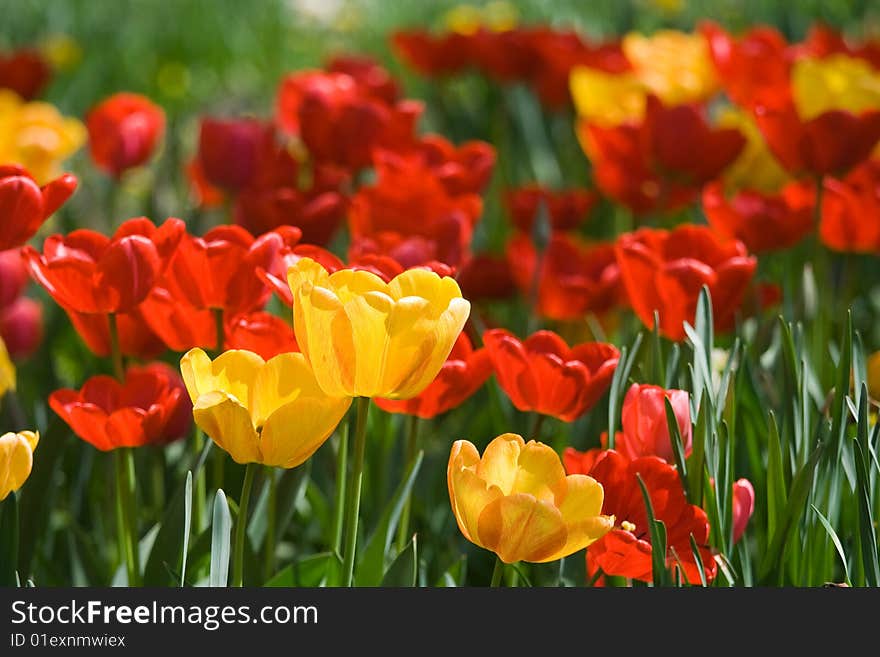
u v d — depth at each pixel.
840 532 2.38
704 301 2.32
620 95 3.49
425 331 2.13
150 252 2.29
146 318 2.37
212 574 2.18
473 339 2.50
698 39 4.11
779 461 2.27
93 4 7.82
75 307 2.31
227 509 2.18
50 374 2.75
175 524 2.28
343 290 2.15
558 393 2.32
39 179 2.96
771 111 2.63
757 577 2.25
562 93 3.92
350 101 2.91
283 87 3.32
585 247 3.30
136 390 2.32
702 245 2.46
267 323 2.28
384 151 2.74
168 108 6.28
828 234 2.65
